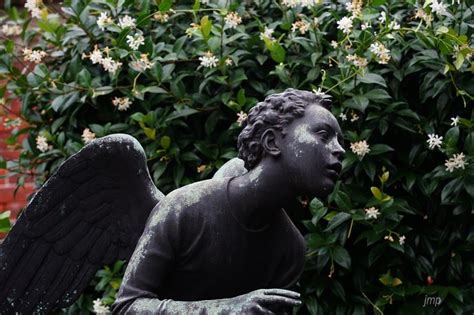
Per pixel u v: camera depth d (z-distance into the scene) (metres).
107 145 3.66
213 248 3.42
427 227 5.16
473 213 5.04
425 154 5.07
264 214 3.43
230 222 3.43
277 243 3.51
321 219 5.21
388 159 5.08
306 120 3.35
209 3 5.55
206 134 5.38
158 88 5.24
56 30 5.62
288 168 3.34
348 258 4.96
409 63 5.04
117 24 5.45
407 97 5.20
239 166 3.70
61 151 5.52
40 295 3.90
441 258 5.16
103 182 3.74
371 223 5.00
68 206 3.80
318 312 5.09
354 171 5.07
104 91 5.36
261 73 5.36
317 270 5.02
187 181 5.33
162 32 5.51
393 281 5.00
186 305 3.27
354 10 4.93
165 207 3.44
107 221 3.81
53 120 5.73
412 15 5.28
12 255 3.86
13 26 6.43
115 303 3.38
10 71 5.60
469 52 4.78
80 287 3.89
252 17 5.50
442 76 5.06
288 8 5.35
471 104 5.08
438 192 5.11
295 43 5.28
